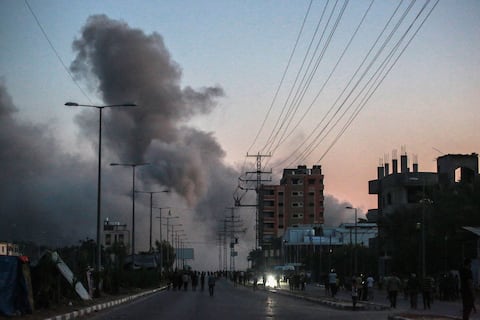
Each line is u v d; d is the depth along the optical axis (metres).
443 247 67.31
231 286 99.94
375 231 143.62
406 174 93.44
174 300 46.38
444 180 88.31
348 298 53.97
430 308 38.00
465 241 60.31
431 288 38.22
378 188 103.31
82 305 32.50
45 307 27.94
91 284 40.06
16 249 57.75
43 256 29.17
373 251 104.50
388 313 32.91
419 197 83.88
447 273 54.69
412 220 77.38
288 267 121.38
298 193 172.75
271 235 170.38
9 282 23.91
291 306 39.44
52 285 29.83
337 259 115.31
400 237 78.56
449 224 65.00
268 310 34.03
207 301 44.62
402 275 74.44
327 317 28.95
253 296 56.44
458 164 88.19
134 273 64.75
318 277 122.44
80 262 39.78
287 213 172.00
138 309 34.19
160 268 98.94
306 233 150.12
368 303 43.28
